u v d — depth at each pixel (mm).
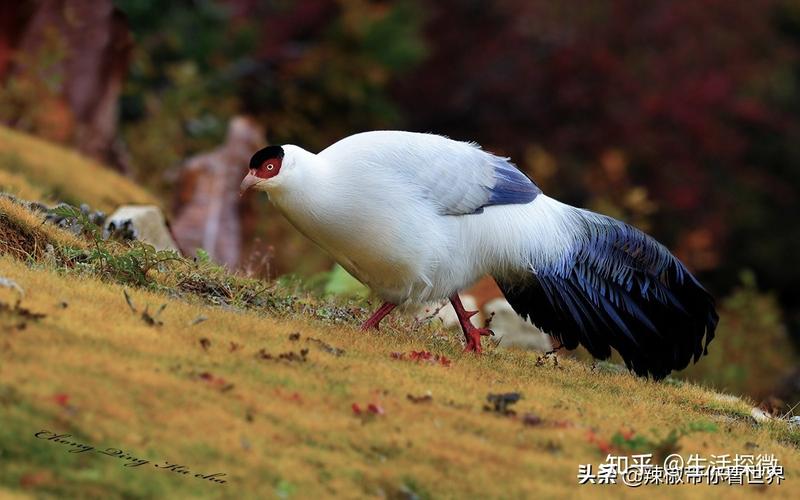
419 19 36312
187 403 8562
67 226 14008
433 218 11906
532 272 12320
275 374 9367
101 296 10422
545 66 39688
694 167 38844
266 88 34469
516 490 8445
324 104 35094
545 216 12398
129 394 8469
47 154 21453
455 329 14438
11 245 12023
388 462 8508
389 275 12078
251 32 34312
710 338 12305
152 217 16078
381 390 9562
